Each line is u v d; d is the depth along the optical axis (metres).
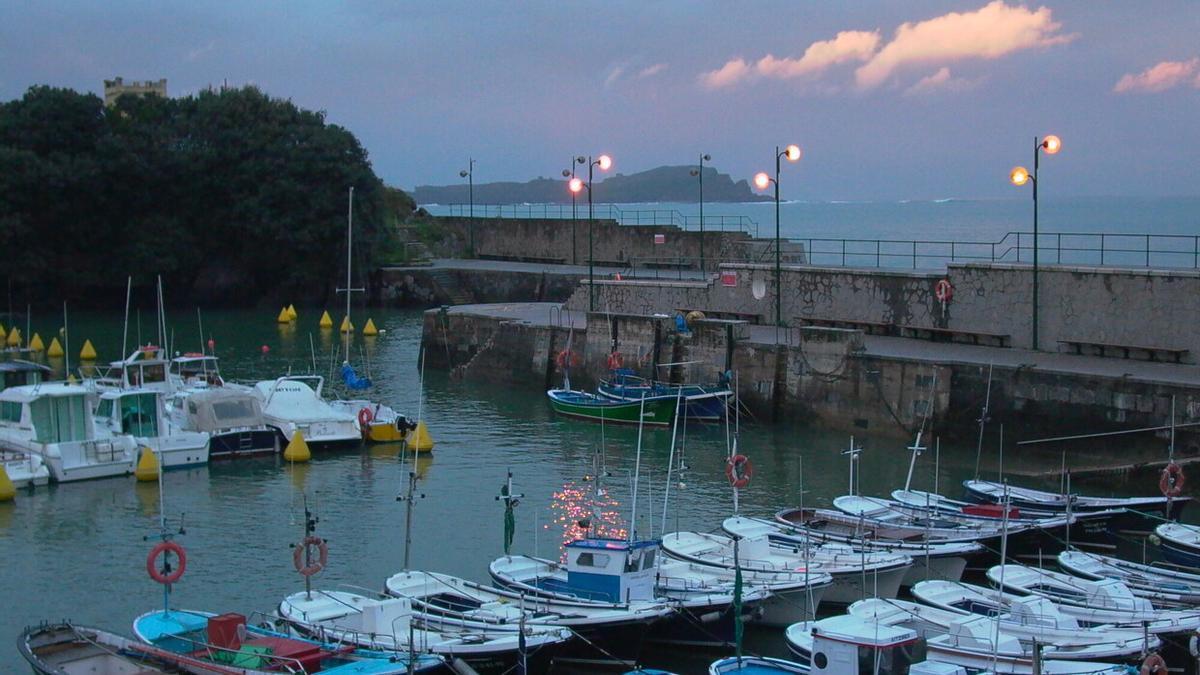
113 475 51.19
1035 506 41.75
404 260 114.62
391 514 45.44
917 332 62.12
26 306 109.00
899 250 147.00
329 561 40.16
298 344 88.94
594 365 67.62
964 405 53.59
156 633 30.59
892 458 53.09
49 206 105.62
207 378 65.12
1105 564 36.22
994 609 32.25
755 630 34.47
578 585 33.88
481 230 120.56
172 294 114.56
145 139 110.38
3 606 36.44
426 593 33.88
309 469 52.62
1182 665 30.14
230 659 28.83
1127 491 46.47
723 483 49.41
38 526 44.44
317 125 115.50
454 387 72.44
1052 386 50.94
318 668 28.64
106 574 39.19
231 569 39.53
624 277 87.38
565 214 158.00
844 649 27.27
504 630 30.91
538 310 79.62
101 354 86.44
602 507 45.94
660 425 60.16
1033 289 57.19
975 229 188.50
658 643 33.56
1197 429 46.84
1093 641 29.89
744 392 61.47
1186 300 52.91
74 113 108.44
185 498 48.06
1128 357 54.69
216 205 113.19
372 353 85.12
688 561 37.09
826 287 65.50
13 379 62.44
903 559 35.72
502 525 43.69
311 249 110.31
